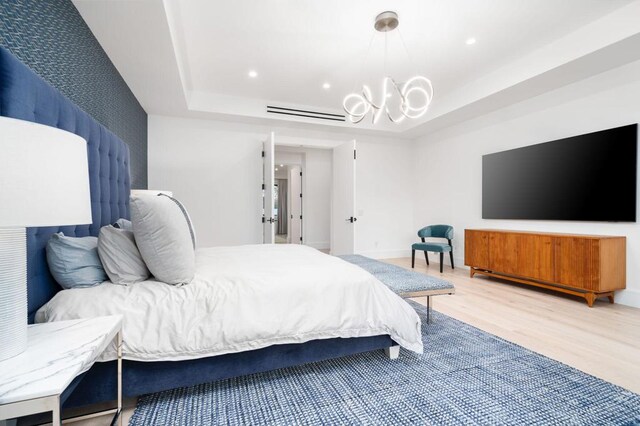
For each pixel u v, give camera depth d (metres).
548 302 3.04
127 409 1.36
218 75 3.78
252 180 4.92
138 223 1.40
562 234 3.21
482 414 1.33
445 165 5.25
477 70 3.65
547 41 3.02
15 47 1.36
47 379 0.70
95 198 1.86
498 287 3.64
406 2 2.45
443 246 4.50
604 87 3.10
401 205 6.02
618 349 1.99
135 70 2.93
